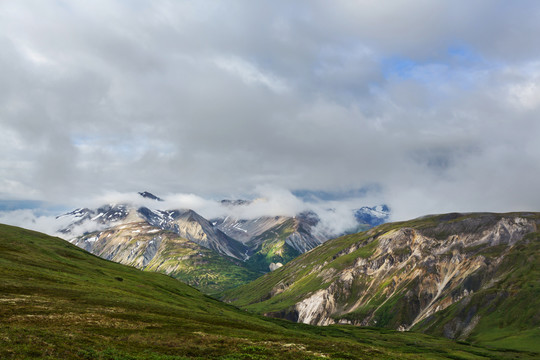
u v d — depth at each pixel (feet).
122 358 178.19
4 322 209.26
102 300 345.72
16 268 398.42
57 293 332.39
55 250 642.63
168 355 199.82
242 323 412.77
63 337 193.98
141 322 282.36
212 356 213.05
